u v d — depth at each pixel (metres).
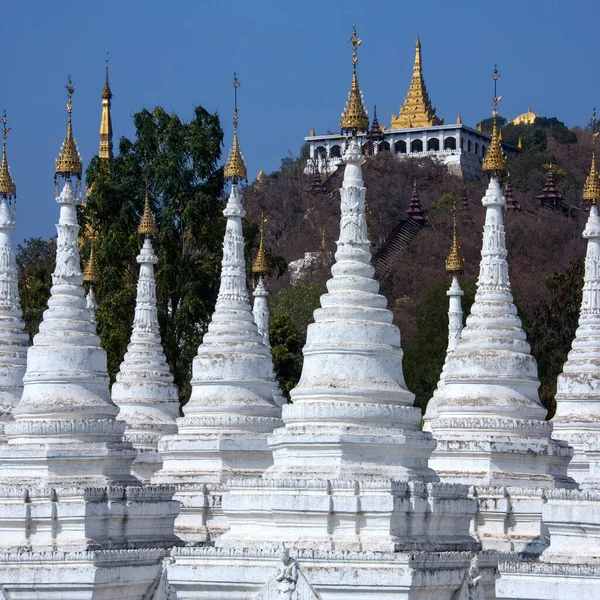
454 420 68.31
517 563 47.88
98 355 64.25
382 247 196.50
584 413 75.00
